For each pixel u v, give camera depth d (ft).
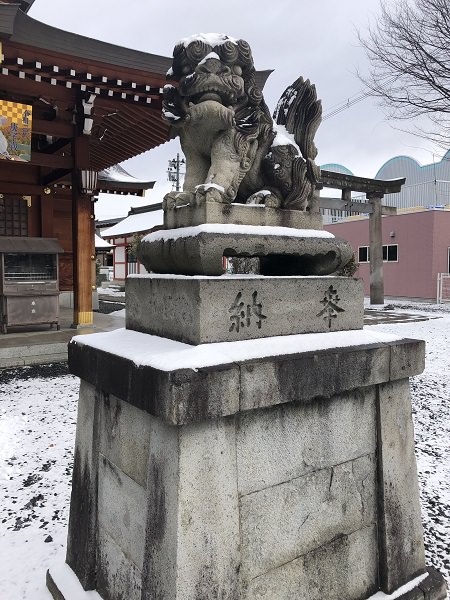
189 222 8.27
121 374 7.19
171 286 7.50
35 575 9.64
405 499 8.86
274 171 8.56
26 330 32.96
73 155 32.45
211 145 8.45
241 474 6.89
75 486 9.11
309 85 9.12
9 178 40.55
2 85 28.84
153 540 6.57
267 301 7.53
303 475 7.61
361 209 57.41
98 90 28.94
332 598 8.00
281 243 8.07
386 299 71.61
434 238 66.03
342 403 8.09
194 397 6.09
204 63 7.86
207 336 6.90
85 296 33.86
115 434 7.92
